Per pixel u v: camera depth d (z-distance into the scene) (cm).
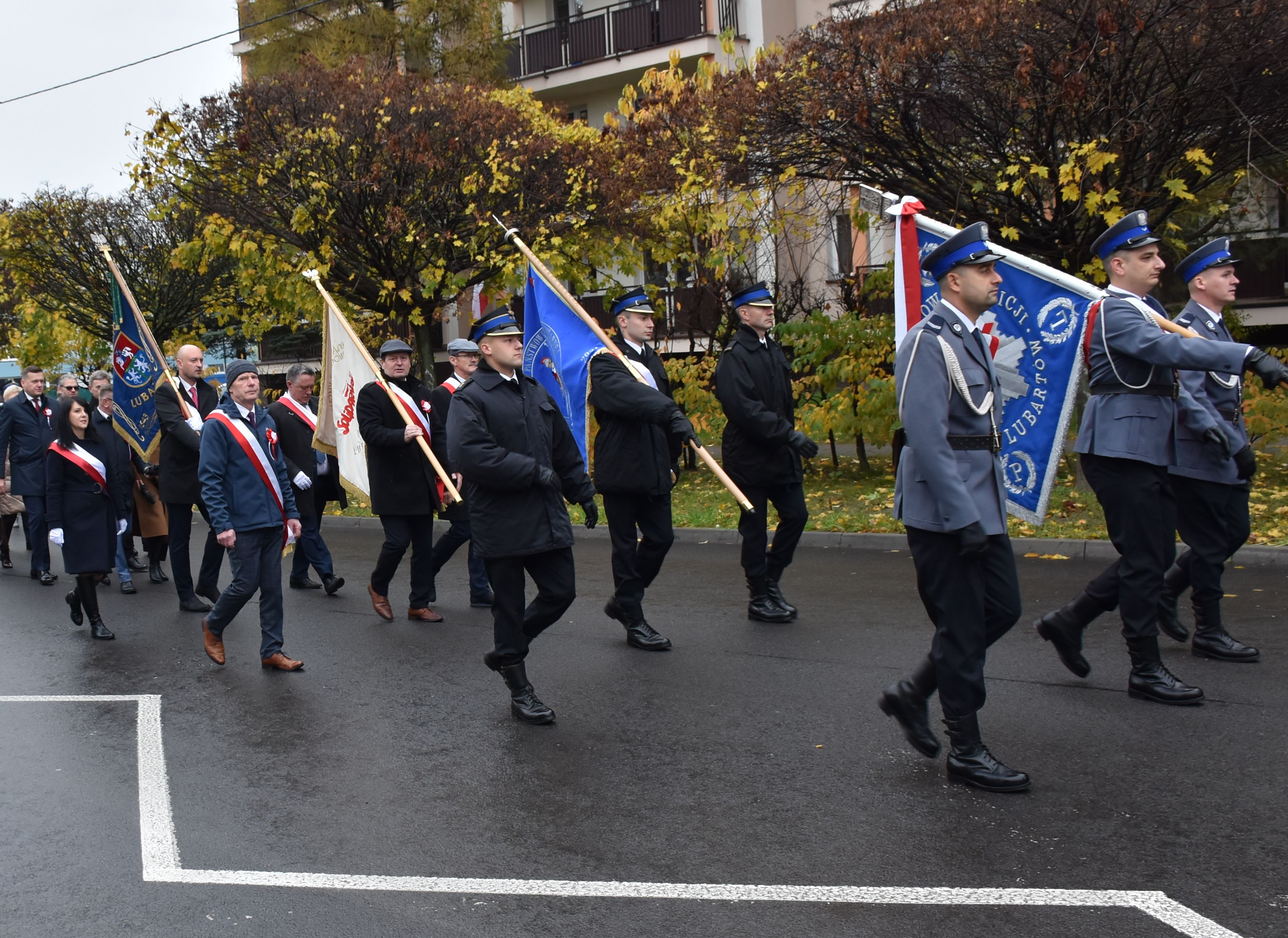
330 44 2283
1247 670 566
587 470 628
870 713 537
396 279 1569
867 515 1120
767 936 336
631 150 1492
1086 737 486
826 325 1321
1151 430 515
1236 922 331
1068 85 988
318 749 527
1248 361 477
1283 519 962
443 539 818
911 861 380
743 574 908
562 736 529
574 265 1611
